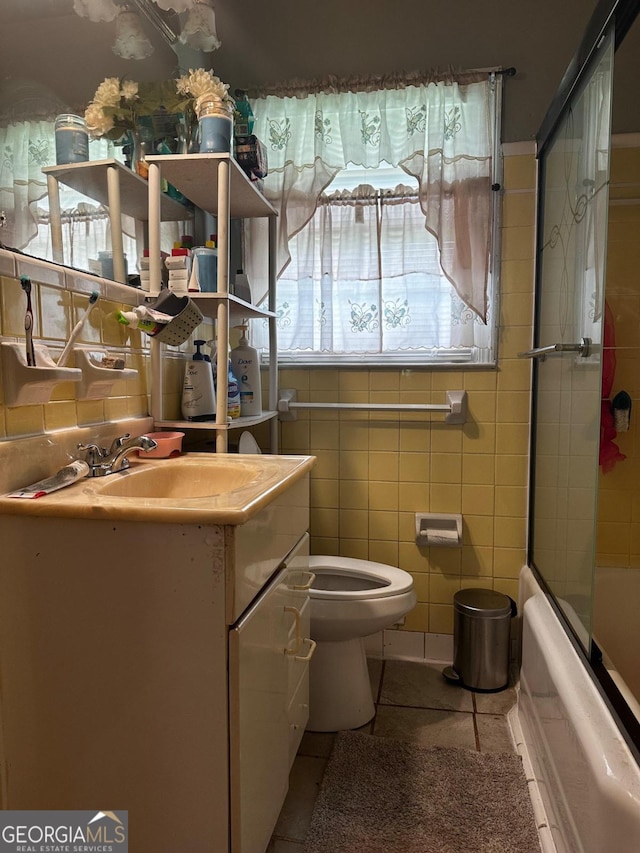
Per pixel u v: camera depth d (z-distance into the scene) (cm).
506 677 199
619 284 210
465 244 200
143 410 161
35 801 104
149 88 161
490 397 211
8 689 103
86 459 124
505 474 212
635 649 199
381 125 203
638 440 213
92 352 130
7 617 102
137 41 167
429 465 216
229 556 93
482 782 151
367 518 221
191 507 93
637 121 205
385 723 179
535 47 201
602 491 216
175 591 95
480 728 176
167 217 185
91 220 144
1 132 114
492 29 203
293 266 217
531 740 158
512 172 205
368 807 142
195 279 160
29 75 123
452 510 216
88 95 145
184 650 95
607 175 132
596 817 98
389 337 215
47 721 102
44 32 128
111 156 153
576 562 147
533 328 206
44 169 127
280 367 222
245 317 203
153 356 161
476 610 194
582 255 151
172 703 97
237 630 94
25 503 97
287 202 209
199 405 174
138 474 130
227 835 97
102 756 100
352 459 221
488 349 211
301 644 144
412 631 221
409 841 132
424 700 192
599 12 132
